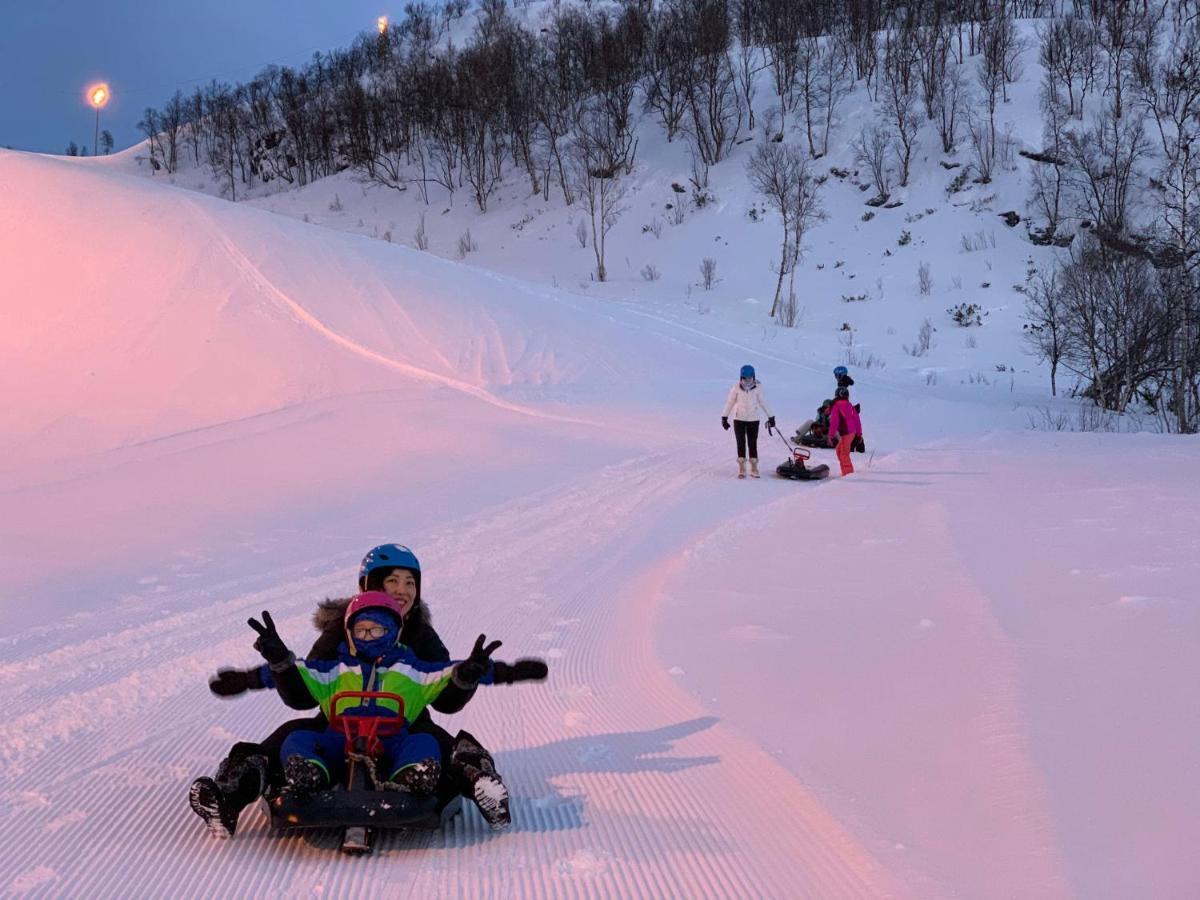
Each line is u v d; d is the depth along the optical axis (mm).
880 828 4184
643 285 64250
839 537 11648
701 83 84625
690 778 5012
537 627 8531
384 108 102375
